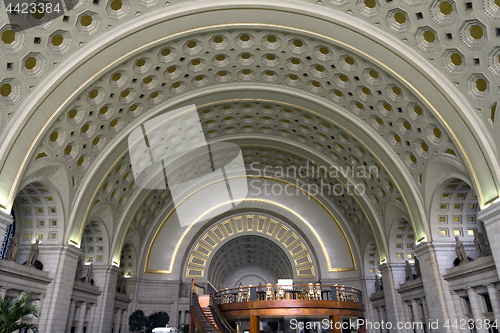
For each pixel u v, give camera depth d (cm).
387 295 2261
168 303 2727
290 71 1828
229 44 1662
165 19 1402
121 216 2298
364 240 2723
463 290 1577
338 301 1631
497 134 1269
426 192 1777
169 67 1708
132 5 1320
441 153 1584
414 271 2239
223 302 1892
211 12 1439
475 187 1377
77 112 1537
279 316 1661
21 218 1703
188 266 2992
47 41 1234
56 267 1628
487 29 1135
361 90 1742
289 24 1497
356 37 1437
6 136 1231
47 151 1483
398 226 2238
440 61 1326
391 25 1344
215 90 1945
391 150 1886
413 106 1577
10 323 1073
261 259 4166
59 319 1593
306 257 3002
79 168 1756
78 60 1326
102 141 1816
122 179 2156
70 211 1728
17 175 1297
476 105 1312
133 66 1573
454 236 1755
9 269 1328
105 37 1348
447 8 1189
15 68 1198
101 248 2222
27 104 1270
